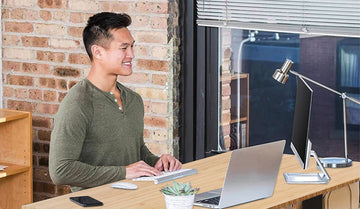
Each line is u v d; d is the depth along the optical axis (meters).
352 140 4.48
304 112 3.52
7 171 4.72
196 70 4.79
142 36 4.74
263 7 4.51
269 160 3.24
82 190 3.41
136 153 3.79
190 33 4.74
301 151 3.53
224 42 4.73
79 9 4.88
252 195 3.21
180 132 4.84
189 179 3.57
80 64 4.93
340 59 4.42
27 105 5.16
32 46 5.07
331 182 3.52
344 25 4.29
